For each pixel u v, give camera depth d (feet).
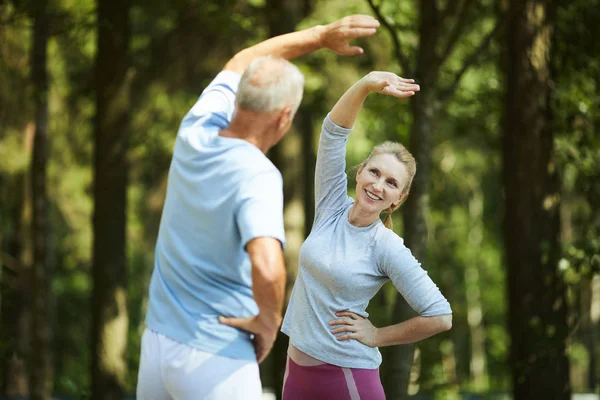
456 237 155.63
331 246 18.81
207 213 16.26
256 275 15.51
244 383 16.38
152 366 16.76
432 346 64.13
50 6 59.00
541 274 44.96
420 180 40.78
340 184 19.69
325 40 20.52
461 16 41.37
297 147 63.57
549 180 45.50
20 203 90.74
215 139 16.65
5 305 72.43
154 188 82.94
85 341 146.10
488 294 161.99
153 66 68.13
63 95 82.74
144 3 58.70
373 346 18.75
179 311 16.52
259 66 16.62
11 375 99.25
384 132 84.38
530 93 45.16
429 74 41.24
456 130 69.05
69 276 143.64
